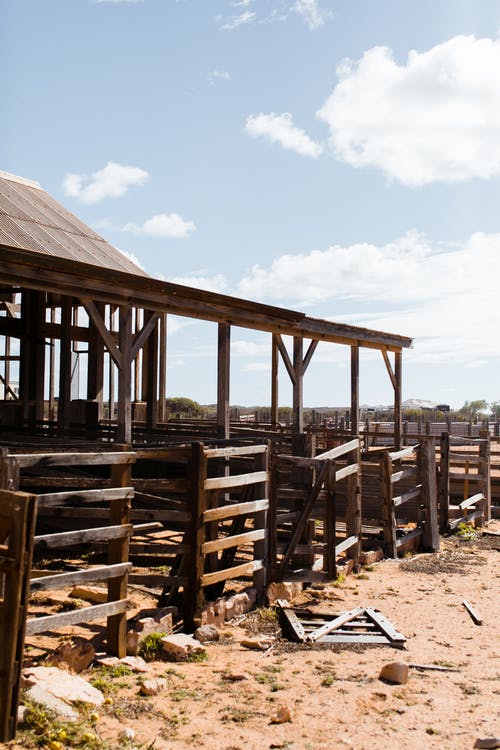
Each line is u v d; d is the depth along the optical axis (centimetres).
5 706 472
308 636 773
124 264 1475
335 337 1673
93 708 535
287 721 545
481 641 795
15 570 485
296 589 954
